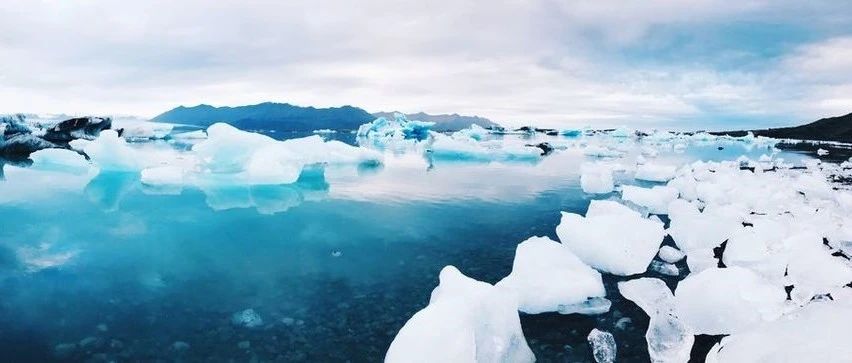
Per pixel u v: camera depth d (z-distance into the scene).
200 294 4.24
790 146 37.25
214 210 7.84
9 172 11.88
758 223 5.90
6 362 3.07
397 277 4.74
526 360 3.17
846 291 4.18
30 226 6.58
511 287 3.89
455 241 6.11
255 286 4.45
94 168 12.83
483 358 2.99
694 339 3.47
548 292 3.89
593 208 6.46
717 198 8.70
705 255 5.34
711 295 3.61
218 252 5.51
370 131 43.69
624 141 44.94
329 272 4.86
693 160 21.64
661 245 6.11
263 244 5.86
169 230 6.49
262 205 8.31
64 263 5.04
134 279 4.61
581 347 3.39
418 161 17.42
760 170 15.49
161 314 3.81
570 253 4.61
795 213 7.46
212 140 11.89
